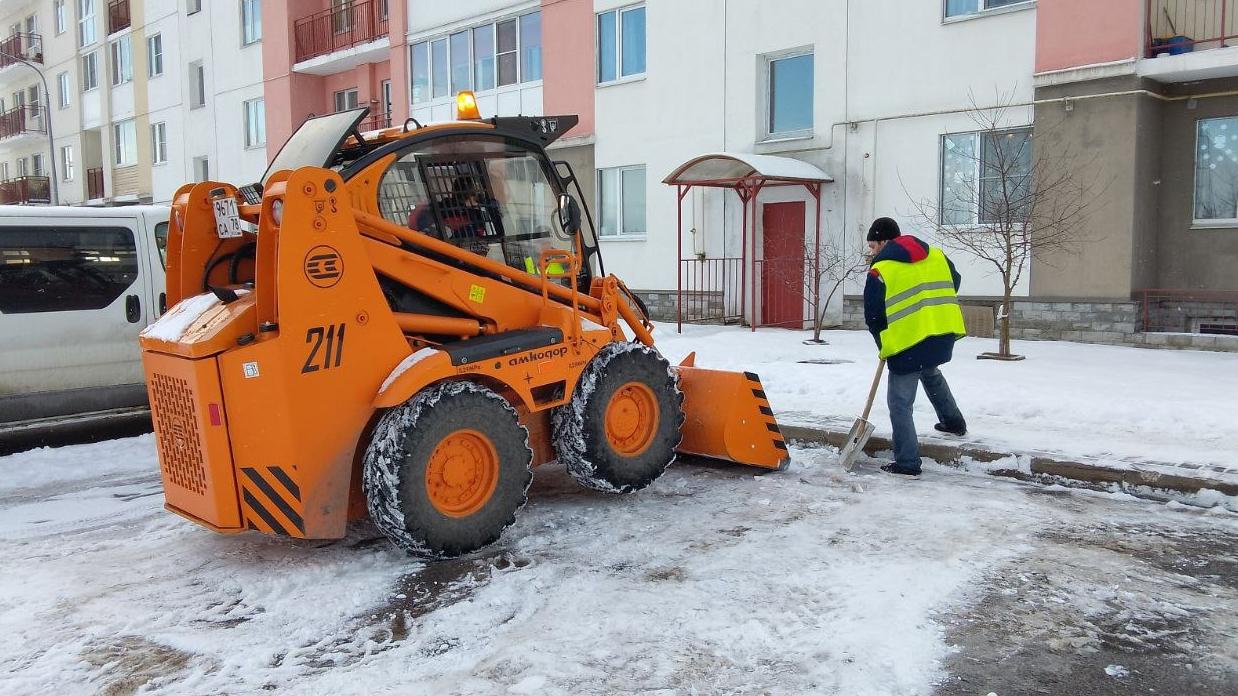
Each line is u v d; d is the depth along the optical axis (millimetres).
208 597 4348
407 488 4438
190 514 4676
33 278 7445
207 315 4578
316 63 23750
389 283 4797
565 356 5246
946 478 6117
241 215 4691
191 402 4453
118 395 7883
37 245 7477
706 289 16203
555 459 5664
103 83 32281
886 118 13578
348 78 24688
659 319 17062
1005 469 6133
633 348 5551
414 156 4957
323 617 4039
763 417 6227
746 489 5887
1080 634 3619
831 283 14492
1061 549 4605
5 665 3650
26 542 5305
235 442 4398
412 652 3650
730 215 15789
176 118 29203
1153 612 3826
